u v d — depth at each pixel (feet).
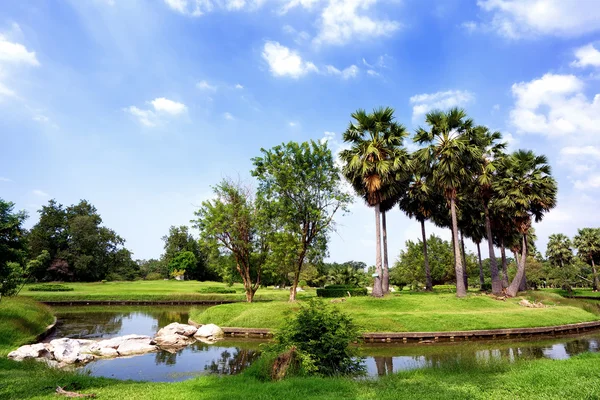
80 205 267.59
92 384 28.19
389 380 28.99
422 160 97.50
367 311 76.18
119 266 290.76
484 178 108.68
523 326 69.62
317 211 95.30
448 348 56.85
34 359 40.78
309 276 229.04
